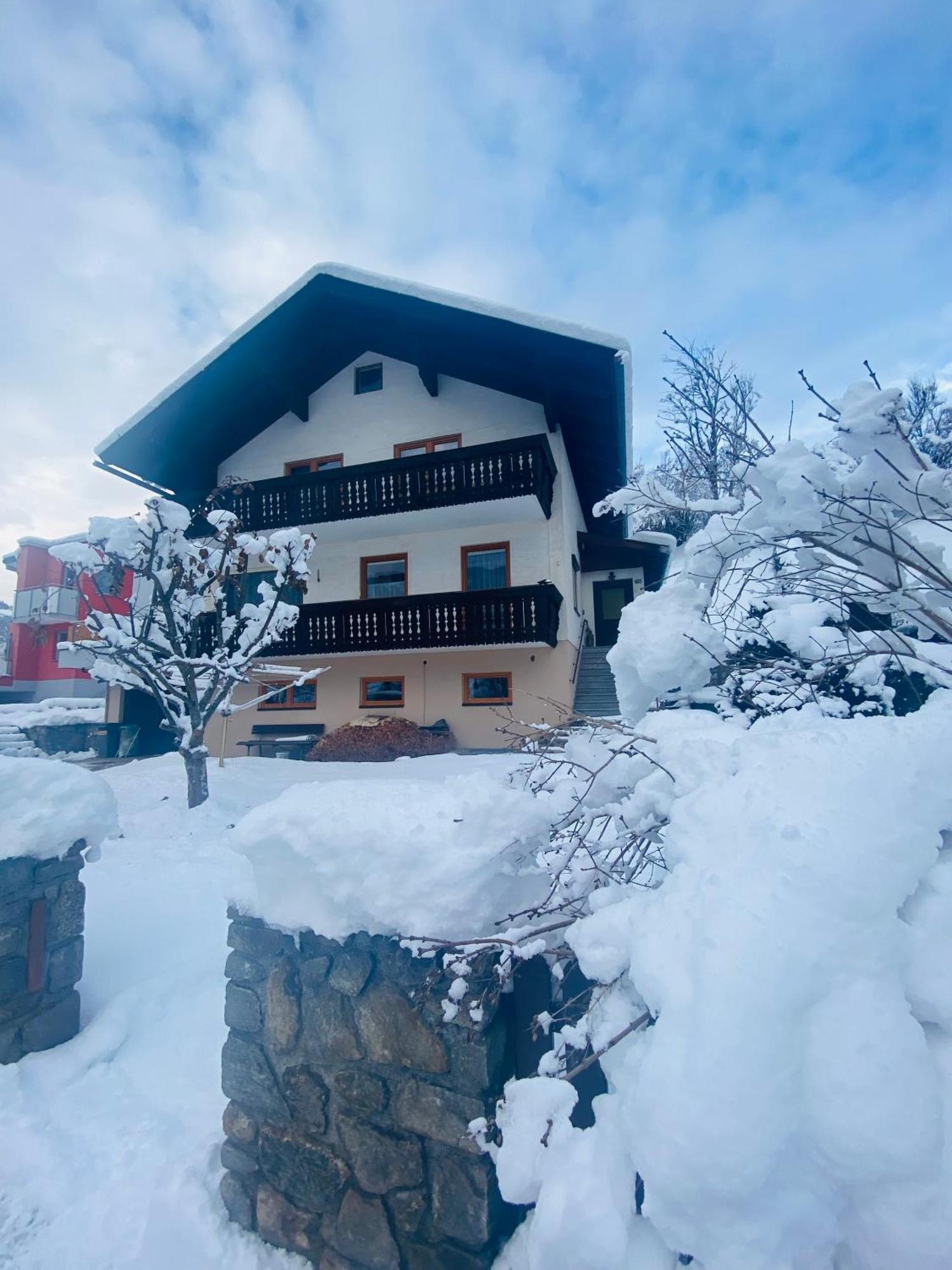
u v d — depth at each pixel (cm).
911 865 124
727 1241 100
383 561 1378
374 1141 167
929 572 213
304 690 1402
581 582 1702
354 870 168
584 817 196
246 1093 189
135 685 759
